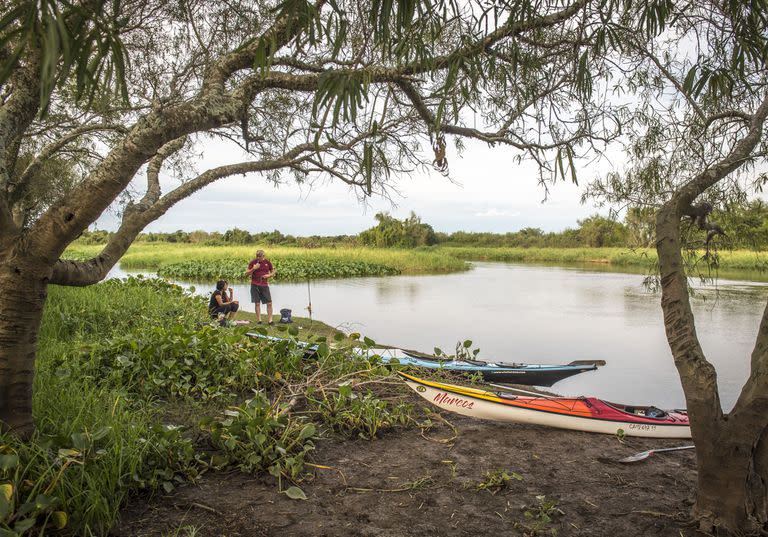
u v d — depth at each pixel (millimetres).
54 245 2988
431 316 13602
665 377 7938
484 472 3934
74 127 6754
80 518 2828
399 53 1754
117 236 3680
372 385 6168
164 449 3607
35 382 4434
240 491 3500
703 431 2938
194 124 2879
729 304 14766
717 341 10055
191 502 3312
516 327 12047
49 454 3193
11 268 3047
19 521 2613
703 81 2193
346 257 34531
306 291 19828
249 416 4039
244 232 59781
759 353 2791
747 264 25766
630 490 3650
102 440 3537
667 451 4422
